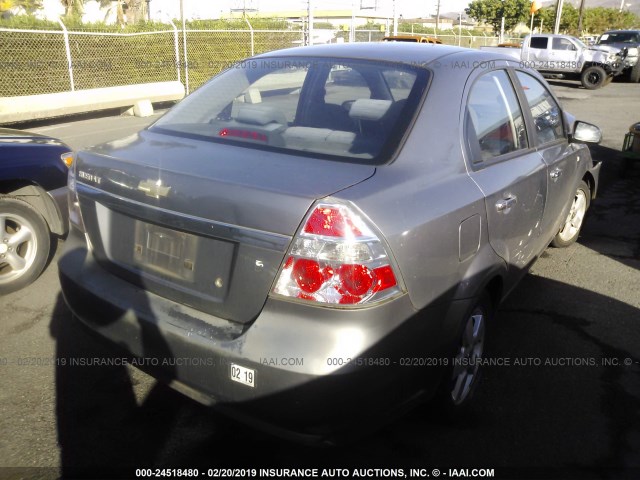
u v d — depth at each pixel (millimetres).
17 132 4488
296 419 2150
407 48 3361
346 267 2092
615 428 2904
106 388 3094
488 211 2812
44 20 14258
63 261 2887
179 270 2418
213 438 2744
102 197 2660
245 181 2279
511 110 3510
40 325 3738
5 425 2781
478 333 2979
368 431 2252
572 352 3598
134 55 16312
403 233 2242
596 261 5121
